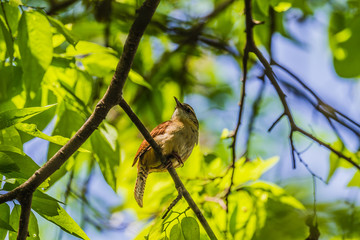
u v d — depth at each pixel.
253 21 10.56
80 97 10.05
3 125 6.90
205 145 15.16
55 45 9.39
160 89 14.84
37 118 9.47
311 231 10.07
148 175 11.81
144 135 8.41
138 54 14.64
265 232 10.20
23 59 7.77
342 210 11.77
